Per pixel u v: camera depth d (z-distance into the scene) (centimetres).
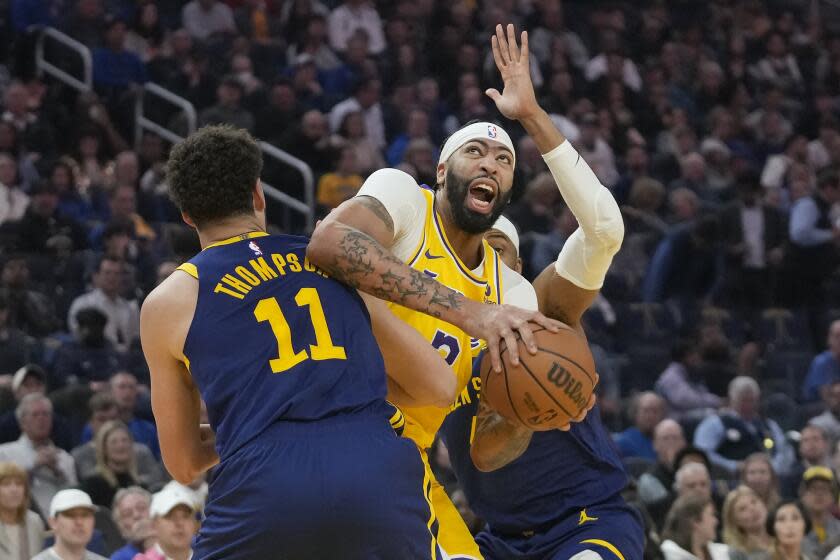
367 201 434
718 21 2200
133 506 813
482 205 459
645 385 1338
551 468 526
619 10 2095
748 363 1341
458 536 484
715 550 869
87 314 1149
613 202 482
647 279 1465
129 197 1337
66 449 1007
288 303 382
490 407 433
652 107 1912
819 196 1581
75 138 1495
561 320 516
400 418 392
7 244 1273
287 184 1544
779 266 1539
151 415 1064
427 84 1734
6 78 1631
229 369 373
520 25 1972
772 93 1981
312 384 371
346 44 1838
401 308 451
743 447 1157
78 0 1712
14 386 1013
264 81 1734
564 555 515
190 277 384
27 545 793
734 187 1691
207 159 395
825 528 982
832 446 1213
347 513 361
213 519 370
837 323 1350
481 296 468
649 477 982
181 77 1666
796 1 2370
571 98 1894
